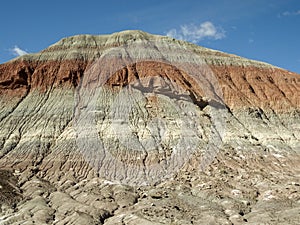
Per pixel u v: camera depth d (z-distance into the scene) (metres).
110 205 85.25
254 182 96.88
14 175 99.81
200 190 91.69
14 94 124.56
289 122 129.00
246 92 134.25
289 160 110.69
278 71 145.62
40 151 108.25
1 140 111.75
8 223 78.69
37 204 85.75
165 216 77.81
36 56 134.75
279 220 74.69
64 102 120.56
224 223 73.94
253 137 119.19
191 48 142.38
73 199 88.62
